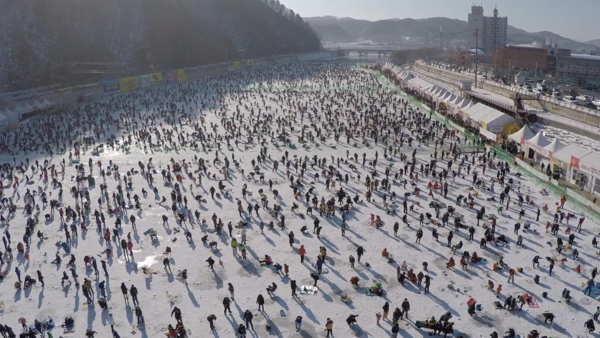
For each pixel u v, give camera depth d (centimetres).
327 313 2827
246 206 4481
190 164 5906
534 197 4600
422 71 17662
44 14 15088
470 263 3366
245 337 2602
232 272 3306
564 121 7188
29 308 2908
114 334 2550
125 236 3878
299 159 5984
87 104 10512
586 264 3322
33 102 9438
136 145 6888
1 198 4744
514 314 2772
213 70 17950
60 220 4234
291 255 3531
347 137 6975
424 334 2616
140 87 13325
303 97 11550
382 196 4697
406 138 7044
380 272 3275
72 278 3244
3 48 13662
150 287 3122
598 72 13775
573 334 2578
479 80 11712
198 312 2850
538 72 14125
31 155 6438
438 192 4781
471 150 6319
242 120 8600
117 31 16950
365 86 13900
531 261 3375
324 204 4266
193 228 4012
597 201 4294
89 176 5188
